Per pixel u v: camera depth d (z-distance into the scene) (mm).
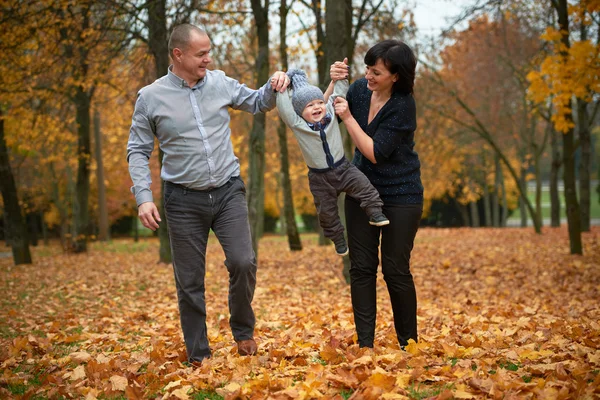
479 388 2920
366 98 3742
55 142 18484
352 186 3514
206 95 3598
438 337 4480
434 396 2814
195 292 3742
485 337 4352
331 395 2912
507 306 6812
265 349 4164
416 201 3709
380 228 3807
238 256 3617
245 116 19844
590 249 13477
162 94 3539
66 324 6207
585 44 8789
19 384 3664
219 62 12812
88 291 9516
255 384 3090
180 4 10094
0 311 7496
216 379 3295
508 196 40531
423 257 14062
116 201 31812
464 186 35312
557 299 7680
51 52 12227
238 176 3770
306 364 3648
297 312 6840
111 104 18094
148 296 8742
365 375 3072
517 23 17422
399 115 3561
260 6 10938
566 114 11750
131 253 18578
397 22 11953
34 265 14930
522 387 2885
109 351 4664
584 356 3537
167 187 3666
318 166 3512
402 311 3822
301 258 14070
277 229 46438
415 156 3773
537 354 3602
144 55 11906
